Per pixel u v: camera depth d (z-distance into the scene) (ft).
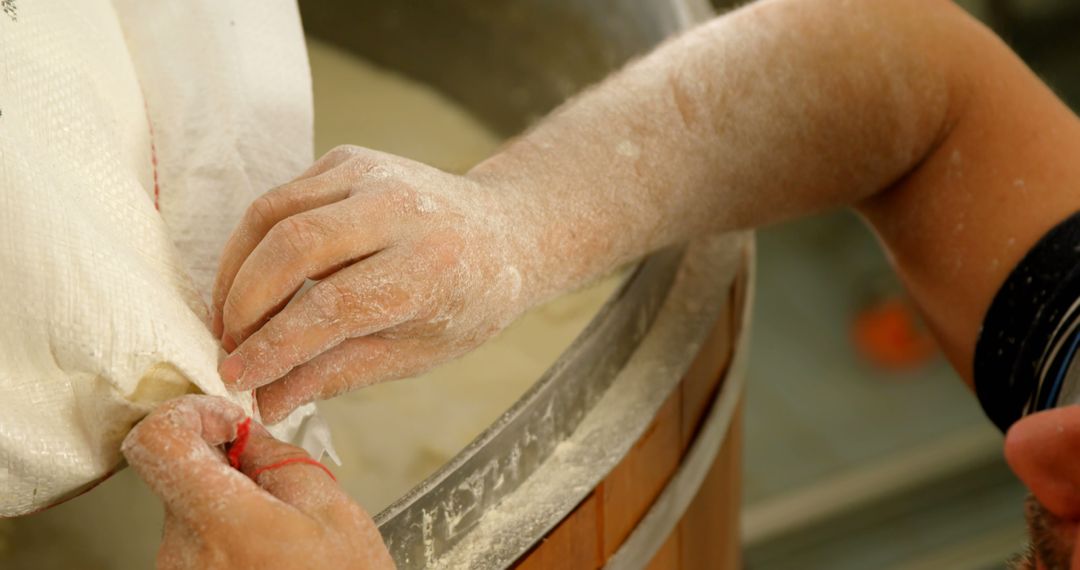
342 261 2.66
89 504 3.32
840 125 3.16
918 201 3.25
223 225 2.98
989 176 3.15
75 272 2.54
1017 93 3.21
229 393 2.63
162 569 2.46
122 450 2.49
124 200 2.71
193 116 2.99
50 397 2.58
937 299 3.24
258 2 3.05
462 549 2.78
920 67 3.18
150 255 2.71
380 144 4.61
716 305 3.23
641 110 3.11
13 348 2.55
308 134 3.11
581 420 2.99
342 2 4.74
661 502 3.11
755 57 3.16
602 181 3.01
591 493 2.90
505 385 3.90
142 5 2.97
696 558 3.41
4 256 2.52
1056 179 3.10
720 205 3.16
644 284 3.14
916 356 7.11
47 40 2.68
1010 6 7.30
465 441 3.75
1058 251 3.00
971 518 6.46
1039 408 2.97
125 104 2.89
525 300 2.88
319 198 2.72
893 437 6.75
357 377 2.75
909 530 6.41
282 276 2.62
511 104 4.75
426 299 2.68
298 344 2.62
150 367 2.58
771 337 7.33
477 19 4.58
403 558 2.72
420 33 4.74
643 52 3.97
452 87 4.85
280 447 2.57
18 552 3.32
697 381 3.20
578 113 3.12
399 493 3.62
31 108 2.63
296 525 2.45
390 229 2.68
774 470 6.62
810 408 6.93
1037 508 2.67
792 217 3.27
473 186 2.87
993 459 6.61
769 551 6.31
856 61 3.16
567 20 4.28
